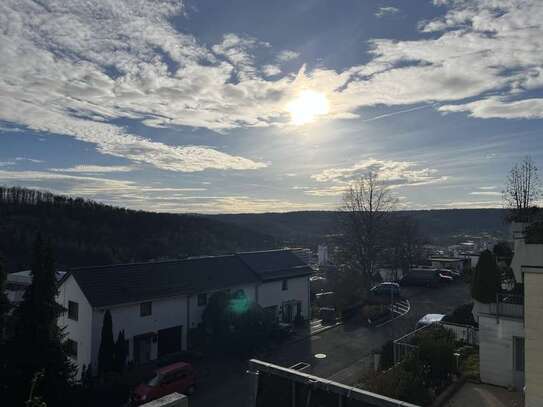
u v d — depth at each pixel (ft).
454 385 54.34
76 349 81.15
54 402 59.93
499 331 55.72
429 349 55.11
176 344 91.04
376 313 114.93
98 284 82.79
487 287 57.41
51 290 63.46
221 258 113.60
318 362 82.69
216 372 79.36
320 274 204.03
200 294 96.32
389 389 47.96
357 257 152.97
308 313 124.06
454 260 188.24
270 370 25.59
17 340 59.98
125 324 81.76
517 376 53.93
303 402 23.80
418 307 126.00
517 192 122.72
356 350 89.56
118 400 67.62
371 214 153.17
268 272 115.03
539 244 55.16
